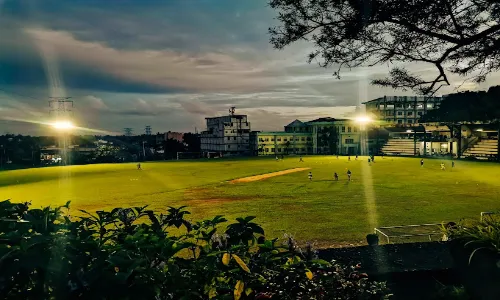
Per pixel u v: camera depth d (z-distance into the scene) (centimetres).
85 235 227
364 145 13025
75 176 6225
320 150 13638
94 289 172
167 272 200
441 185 4094
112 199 3484
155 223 267
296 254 261
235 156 13100
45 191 4197
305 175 5631
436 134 10900
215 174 6122
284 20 402
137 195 3759
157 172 6750
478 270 290
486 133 9638
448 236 342
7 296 172
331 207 2812
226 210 2794
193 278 222
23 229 208
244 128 14062
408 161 8594
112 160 12825
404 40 385
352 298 251
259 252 255
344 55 407
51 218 236
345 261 376
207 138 15300
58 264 176
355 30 382
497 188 3762
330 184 4412
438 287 345
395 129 12631
